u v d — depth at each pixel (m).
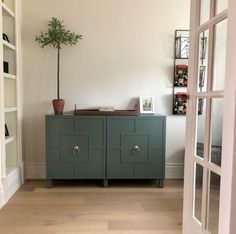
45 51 3.24
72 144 2.96
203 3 1.63
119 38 3.29
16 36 2.99
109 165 3.01
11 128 3.05
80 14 3.23
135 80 3.34
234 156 1.18
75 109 3.22
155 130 3.01
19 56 3.09
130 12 3.27
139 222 2.19
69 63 3.27
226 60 1.26
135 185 3.13
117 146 2.99
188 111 1.76
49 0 3.20
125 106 3.34
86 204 2.55
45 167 3.22
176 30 3.30
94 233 2.00
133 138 3.00
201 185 1.63
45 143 3.09
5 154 2.76
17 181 2.97
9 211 2.37
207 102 1.53
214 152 1.48
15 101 3.03
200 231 1.58
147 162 3.03
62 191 2.90
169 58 3.33
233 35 1.20
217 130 1.45
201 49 1.64
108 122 2.96
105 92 3.32
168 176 3.41
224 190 1.27
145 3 3.27
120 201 2.64
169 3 3.28
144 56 3.32
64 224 2.14
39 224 2.13
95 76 3.31
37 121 3.29
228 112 1.24
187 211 1.77
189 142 1.74
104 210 2.42
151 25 3.29
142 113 3.28
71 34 3.09
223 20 1.39
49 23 3.18
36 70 3.25
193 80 1.69
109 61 3.30
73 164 2.98
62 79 3.28
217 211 1.45
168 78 3.34
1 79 2.44
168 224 2.16
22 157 3.21
